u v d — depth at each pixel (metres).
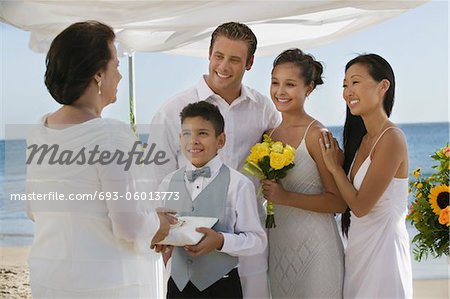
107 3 4.10
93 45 2.78
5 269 8.84
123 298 2.89
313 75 3.93
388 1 4.13
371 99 3.74
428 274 10.23
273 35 5.55
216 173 3.57
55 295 2.87
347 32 5.43
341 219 4.20
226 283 3.51
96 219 2.82
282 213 3.95
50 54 2.80
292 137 3.95
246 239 3.43
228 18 4.18
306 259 3.88
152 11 4.13
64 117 2.84
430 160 28.45
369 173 3.70
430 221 4.04
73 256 2.84
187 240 3.22
